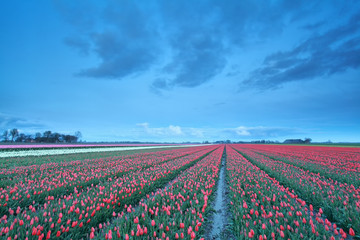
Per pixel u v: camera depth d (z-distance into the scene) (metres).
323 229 4.30
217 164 16.70
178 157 24.48
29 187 7.16
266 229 4.28
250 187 8.52
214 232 5.47
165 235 3.94
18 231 3.83
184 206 6.04
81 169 13.19
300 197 8.11
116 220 4.60
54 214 4.91
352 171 12.58
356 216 5.06
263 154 29.22
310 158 21.53
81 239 4.34
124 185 8.28
